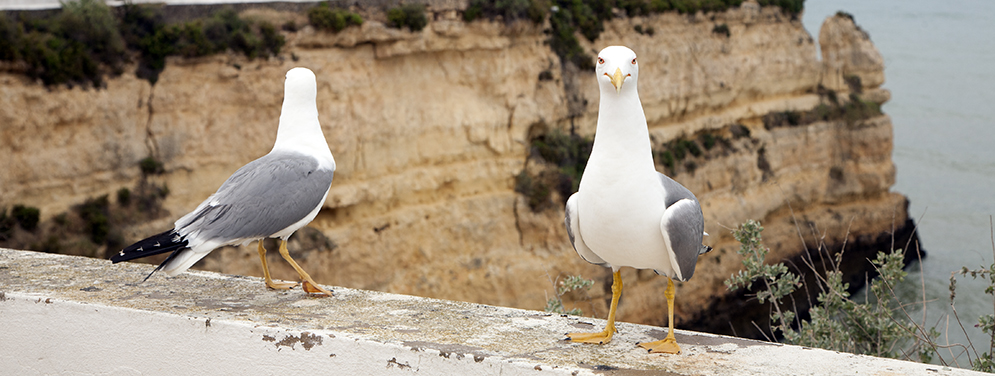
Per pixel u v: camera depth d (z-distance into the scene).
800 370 2.69
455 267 19.73
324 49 17.27
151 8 15.59
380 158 18.47
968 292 20.08
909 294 19.64
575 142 21.70
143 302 3.36
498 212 20.47
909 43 87.12
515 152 20.77
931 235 34.56
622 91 2.93
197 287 3.81
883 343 5.09
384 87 18.34
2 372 3.37
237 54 16.27
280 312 3.33
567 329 3.21
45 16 14.62
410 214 19.05
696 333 3.16
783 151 29.16
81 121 14.70
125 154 15.27
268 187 3.81
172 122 15.77
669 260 3.07
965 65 77.19
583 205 3.07
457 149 19.78
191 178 16.08
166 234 3.57
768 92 29.47
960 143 53.69
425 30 18.47
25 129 13.99
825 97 31.66
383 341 2.83
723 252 25.33
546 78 21.11
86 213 14.64
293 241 17.34
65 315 3.23
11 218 13.77
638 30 23.94
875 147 31.62
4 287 3.60
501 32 19.86
